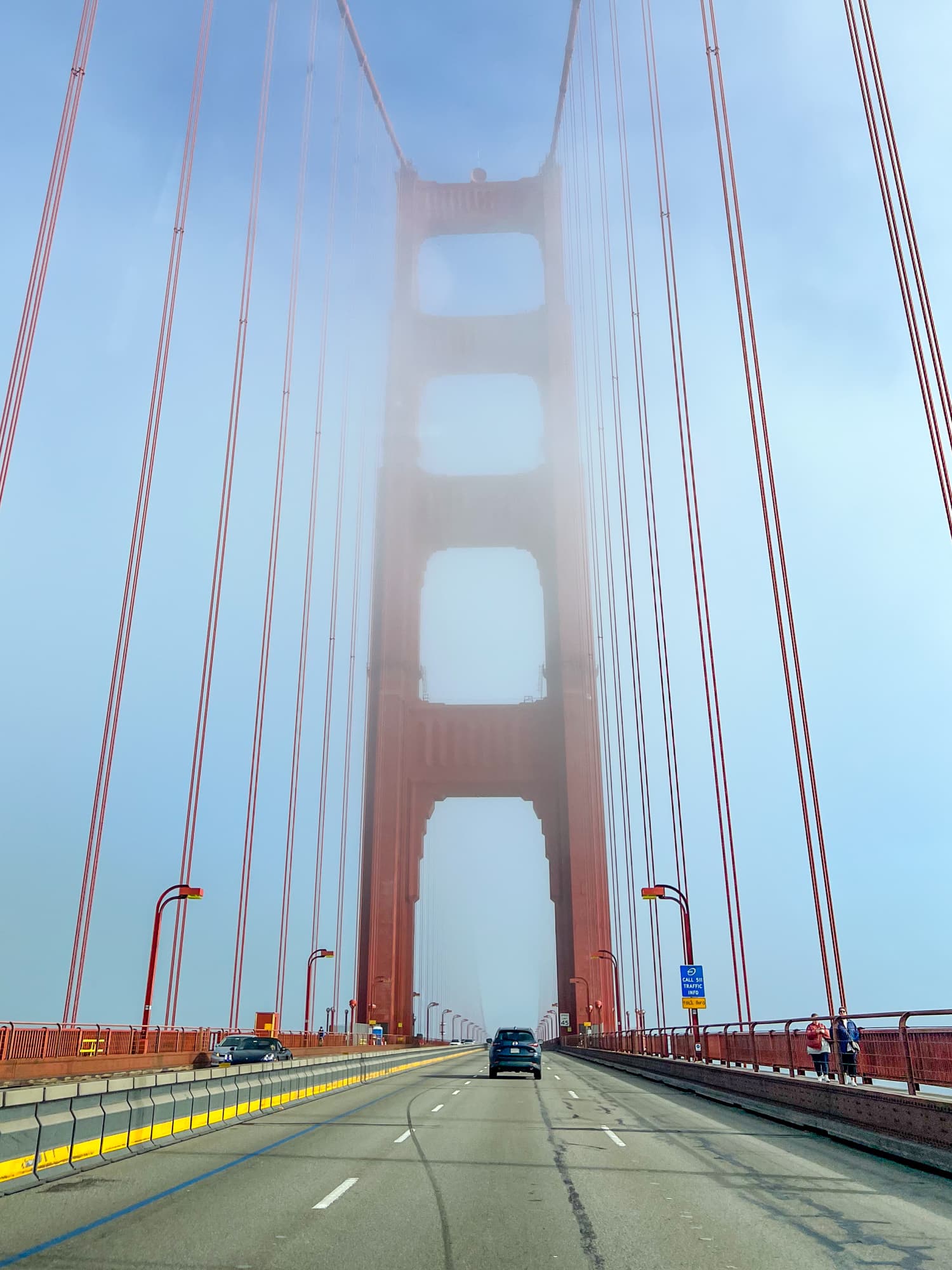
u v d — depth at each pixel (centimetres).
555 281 10244
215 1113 1462
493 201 10612
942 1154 1074
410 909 8938
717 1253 691
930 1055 1198
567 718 8800
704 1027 2667
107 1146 1096
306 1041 5191
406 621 9406
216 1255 662
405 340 10125
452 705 9162
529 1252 685
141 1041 3194
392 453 9762
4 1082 2345
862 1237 745
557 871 8706
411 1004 8825
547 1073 3738
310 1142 1278
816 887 2709
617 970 7606
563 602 9188
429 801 9212
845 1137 1371
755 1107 1877
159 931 3953
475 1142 1303
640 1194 924
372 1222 772
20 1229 735
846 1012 2545
